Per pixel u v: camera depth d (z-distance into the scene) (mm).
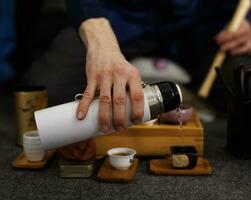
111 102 832
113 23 1599
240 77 1027
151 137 1069
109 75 859
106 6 1601
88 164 964
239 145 1090
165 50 1803
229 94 1080
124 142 1073
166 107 861
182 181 938
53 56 1631
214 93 1609
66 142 852
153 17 1667
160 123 1123
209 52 1768
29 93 1207
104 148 1074
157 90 859
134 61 1761
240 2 1643
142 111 831
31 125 1230
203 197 854
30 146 1023
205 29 1763
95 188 902
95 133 852
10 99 2049
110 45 980
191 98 1668
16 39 2133
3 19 2057
